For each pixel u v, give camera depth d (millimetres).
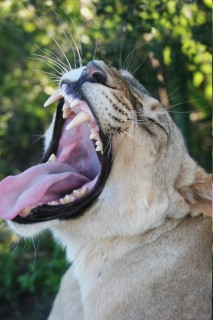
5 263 13273
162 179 7805
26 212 7602
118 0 10531
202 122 13953
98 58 10594
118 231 7781
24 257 13555
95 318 7789
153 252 7832
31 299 12969
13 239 12789
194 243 7938
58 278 12484
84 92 7480
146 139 7750
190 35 10578
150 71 10930
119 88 7629
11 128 16438
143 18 10414
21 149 16500
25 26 12602
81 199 7582
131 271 7797
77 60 10570
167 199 7824
